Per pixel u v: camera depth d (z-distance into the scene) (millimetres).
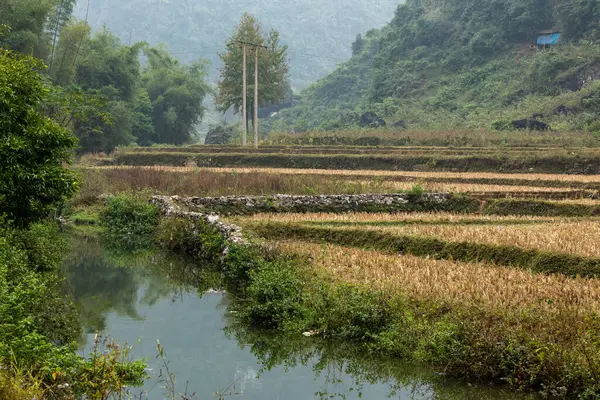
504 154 47625
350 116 95375
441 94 96625
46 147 17859
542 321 12508
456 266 17672
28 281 14094
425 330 13289
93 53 75312
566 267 17062
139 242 28406
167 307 17766
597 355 11109
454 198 30359
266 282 16609
